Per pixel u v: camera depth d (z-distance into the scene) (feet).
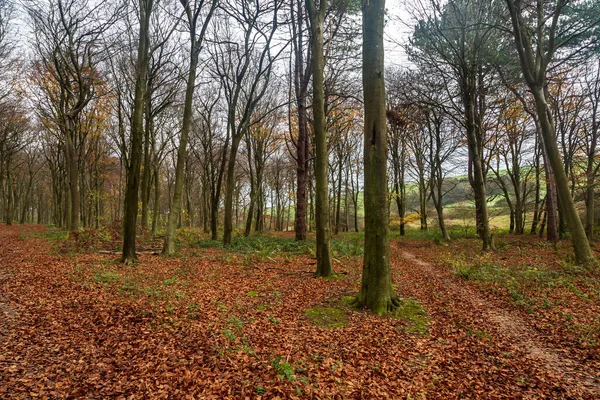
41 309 21.02
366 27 22.57
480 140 59.72
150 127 75.66
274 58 52.39
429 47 53.52
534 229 84.12
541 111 35.99
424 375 14.99
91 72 57.62
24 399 12.15
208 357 15.90
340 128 85.76
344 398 12.98
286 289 28.45
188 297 24.76
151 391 13.08
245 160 131.23
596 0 41.04
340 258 46.19
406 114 66.54
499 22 46.98
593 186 58.70
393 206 150.92
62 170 95.76
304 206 63.67
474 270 35.40
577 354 16.46
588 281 28.19
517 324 20.97
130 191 37.83
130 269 34.14
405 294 27.99
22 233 71.82
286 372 13.94
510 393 13.52
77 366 14.79
